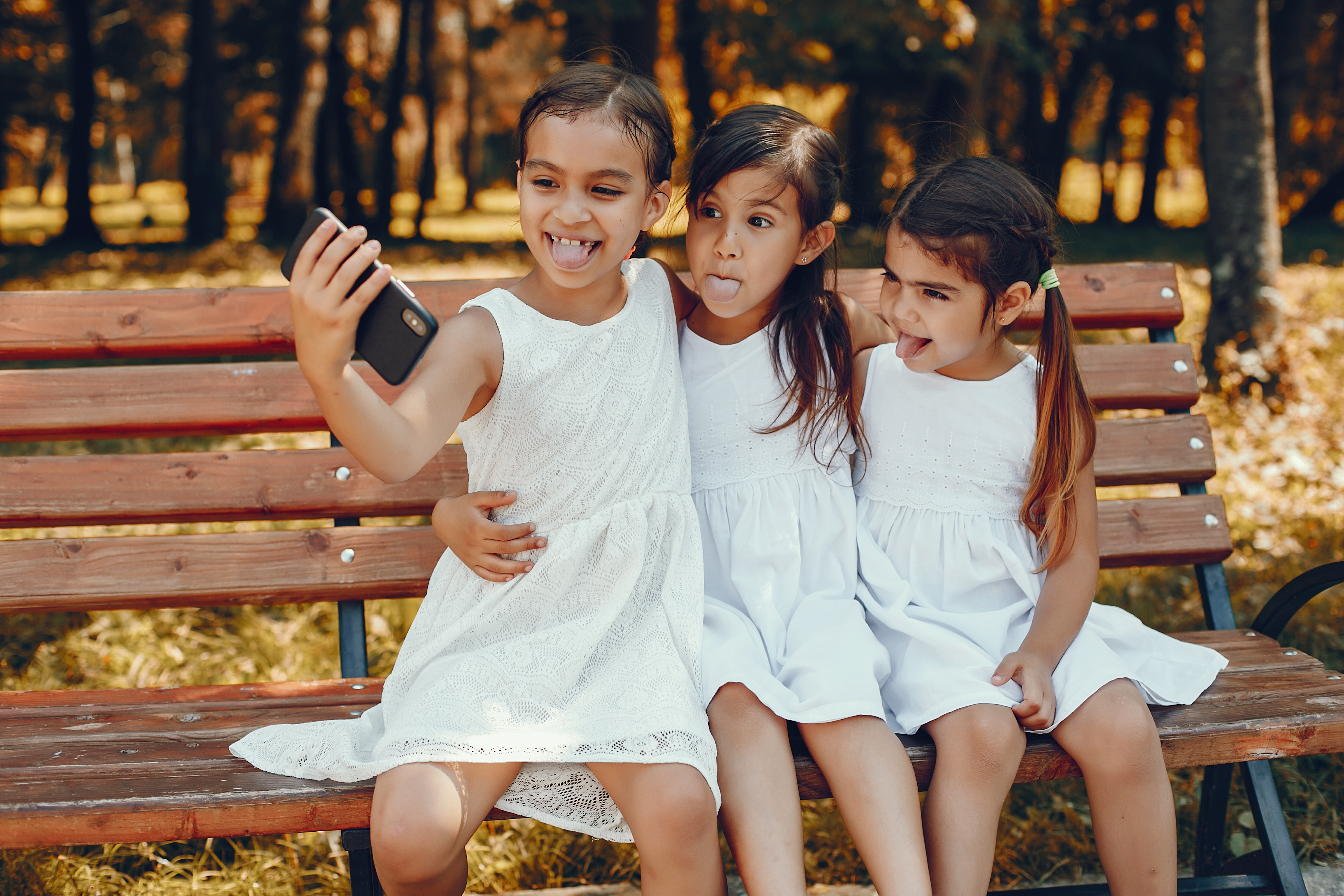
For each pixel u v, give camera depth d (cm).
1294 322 632
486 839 215
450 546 175
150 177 4391
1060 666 171
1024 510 187
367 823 150
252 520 210
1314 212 1462
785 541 188
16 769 156
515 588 169
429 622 178
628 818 147
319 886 204
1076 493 185
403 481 144
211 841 211
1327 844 216
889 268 180
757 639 177
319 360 127
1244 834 221
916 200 176
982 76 1257
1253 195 504
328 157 1659
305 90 1472
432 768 144
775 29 1216
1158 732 163
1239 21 494
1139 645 186
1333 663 277
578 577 172
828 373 194
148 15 1864
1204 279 843
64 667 271
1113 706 160
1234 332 512
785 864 147
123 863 208
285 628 292
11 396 205
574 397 171
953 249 171
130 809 146
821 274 194
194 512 206
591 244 167
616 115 162
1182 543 224
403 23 1669
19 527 205
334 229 126
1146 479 229
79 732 171
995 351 190
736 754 157
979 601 189
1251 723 166
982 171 178
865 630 174
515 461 172
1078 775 164
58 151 3434
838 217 199
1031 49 1395
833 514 193
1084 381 232
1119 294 237
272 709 182
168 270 1095
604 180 162
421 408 146
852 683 160
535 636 166
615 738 149
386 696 172
